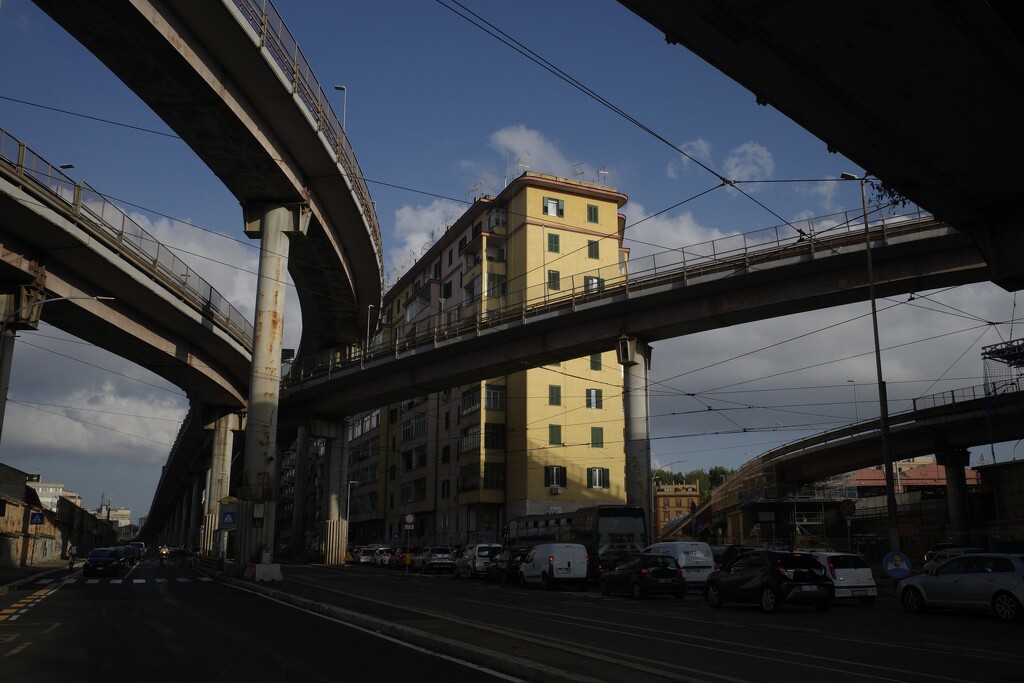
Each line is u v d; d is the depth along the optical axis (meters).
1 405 30.38
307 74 34.38
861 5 11.80
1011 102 14.46
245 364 53.34
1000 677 9.23
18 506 51.50
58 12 25.70
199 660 10.62
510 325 43.28
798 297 34.53
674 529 88.56
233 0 28.11
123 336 41.47
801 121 15.35
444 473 69.00
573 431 60.75
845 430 57.31
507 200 65.56
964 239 30.27
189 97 30.59
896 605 21.52
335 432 61.44
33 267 32.19
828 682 8.81
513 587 32.00
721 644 12.34
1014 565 16.69
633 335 40.00
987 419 45.09
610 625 15.39
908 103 14.58
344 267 49.19
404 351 49.62
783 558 19.00
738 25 12.45
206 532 59.81
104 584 30.39
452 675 9.20
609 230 64.94
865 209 29.69
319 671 9.56
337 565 57.69
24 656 11.16
